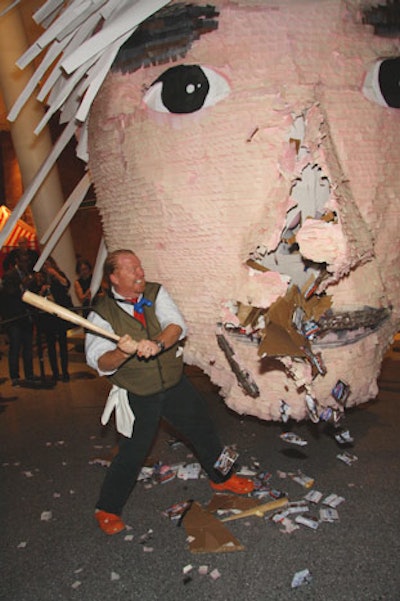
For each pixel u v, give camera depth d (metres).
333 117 2.49
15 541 2.60
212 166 2.51
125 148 2.76
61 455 3.64
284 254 2.54
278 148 2.41
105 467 3.38
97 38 2.55
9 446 3.88
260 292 2.42
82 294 6.69
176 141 2.58
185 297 2.69
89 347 2.51
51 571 2.35
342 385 2.56
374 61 2.58
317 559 2.30
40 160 6.97
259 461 3.28
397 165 2.65
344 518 2.59
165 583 2.21
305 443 3.49
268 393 2.63
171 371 2.57
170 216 2.63
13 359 5.60
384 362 5.34
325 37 2.50
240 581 2.19
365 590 2.09
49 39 2.79
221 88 2.51
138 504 2.86
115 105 2.77
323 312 2.49
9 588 2.25
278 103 2.41
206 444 2.79
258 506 2.72
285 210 2.40
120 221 2.89
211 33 2.53
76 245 12.20
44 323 5.49
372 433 3.61
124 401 2.57
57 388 5.44
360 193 2.54
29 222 12.05
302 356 2.34
